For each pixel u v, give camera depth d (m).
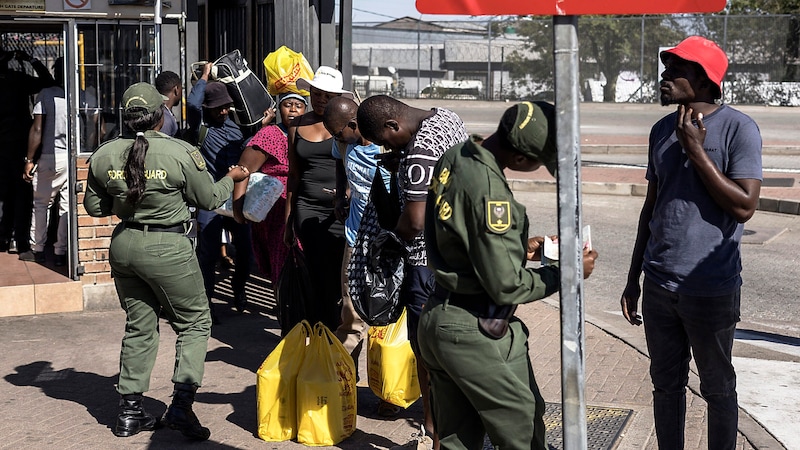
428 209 3.38
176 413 5.00
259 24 8.48
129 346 5.16
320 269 5.76
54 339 7.02
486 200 3.10
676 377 4.15
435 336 3.32
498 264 3.09
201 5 9.47
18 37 11.39
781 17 28.75
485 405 3.30
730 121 3.82
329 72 5.83
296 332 5.16
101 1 7.66
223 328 7.43
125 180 4.90
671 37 31.06
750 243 11.45
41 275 8.13
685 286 3.91
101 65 7.79
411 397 5.39
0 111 9.06
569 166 2.70
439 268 3.31
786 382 6.03
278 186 6.40
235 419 5.41
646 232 4.26
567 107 2.69
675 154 3.94
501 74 35.25
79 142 7.78
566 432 2.79
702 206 3.88
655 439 5.00
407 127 4.36
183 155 5.01
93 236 7.81
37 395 5.79
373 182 4.54
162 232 5.02
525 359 3.34
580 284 2.73
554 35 2.69
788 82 29.11
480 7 2.73
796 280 9.46
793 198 14.05
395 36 44.25
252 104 7.07
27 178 8.64
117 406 5.62
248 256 7.83
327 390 4.95
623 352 6.74
